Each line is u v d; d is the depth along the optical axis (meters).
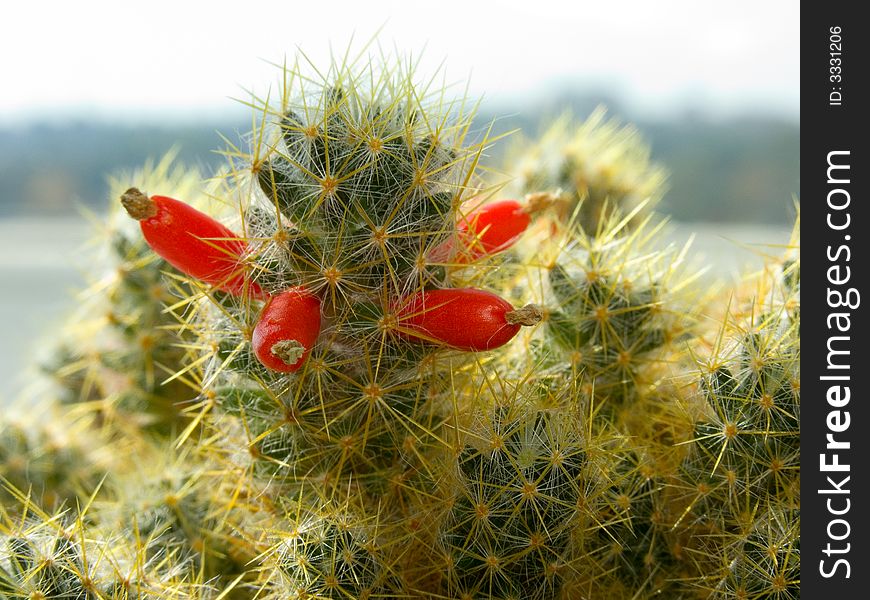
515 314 0.14
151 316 0.17
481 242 0.15
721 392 0.15
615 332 0.16
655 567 0.15
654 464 0.15
